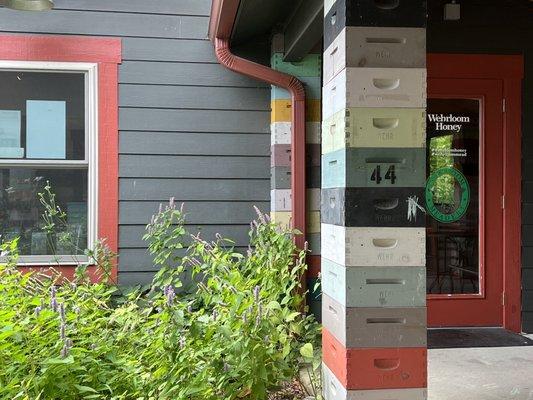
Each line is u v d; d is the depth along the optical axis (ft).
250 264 14.70
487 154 17.47
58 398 8.77
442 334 16.72
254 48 17.60
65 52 16.60
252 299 10.57
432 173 17.43
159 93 17.06
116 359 9.89
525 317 17.42
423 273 9.32
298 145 16.80
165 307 9.84
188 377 9.29
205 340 9.68
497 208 17.49
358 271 9.23
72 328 9.99
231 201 17.34
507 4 17.57
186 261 15.30
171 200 15.88
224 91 17.30
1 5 14.43
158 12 17.06
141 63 16.98
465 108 17.53
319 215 17.11
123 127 16.89
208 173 17.26
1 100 16.56
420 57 9.40
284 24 16.63
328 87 10.48
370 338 9.22
